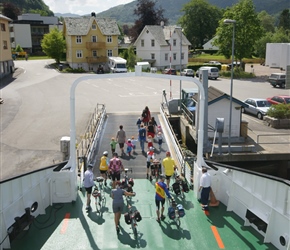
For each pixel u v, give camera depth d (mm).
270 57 43219
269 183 8680
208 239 8992
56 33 66312
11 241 8719
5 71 52719
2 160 20094
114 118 26688
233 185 10391
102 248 8641
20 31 95750
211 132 21344
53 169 11242
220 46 56312
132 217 9195
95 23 65500
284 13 138750
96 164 17016
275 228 8492
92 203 11156
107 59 66375
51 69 61875
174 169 13289
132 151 18516
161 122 25109
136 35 88938
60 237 9117
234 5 56625
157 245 8758
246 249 8500
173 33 68562
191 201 11242
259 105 29188
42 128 26141
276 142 21609
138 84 47438
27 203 9633
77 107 32594
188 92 25547
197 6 106125
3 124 27438
